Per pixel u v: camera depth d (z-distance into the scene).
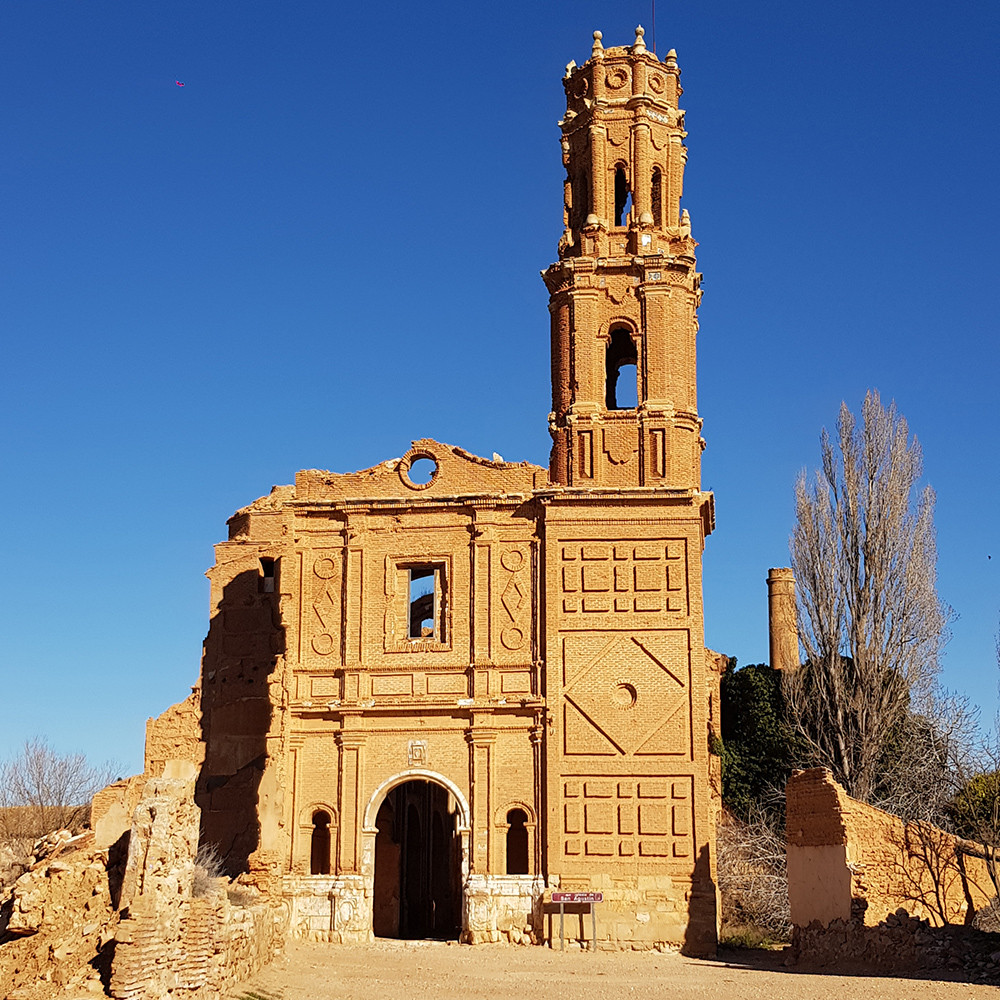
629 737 47.72
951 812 52.81
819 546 60.25
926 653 58.44
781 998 33.19
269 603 56.75
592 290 52.47
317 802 48.84
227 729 55.38
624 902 46.25
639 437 50.84
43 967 28.69
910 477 60.97
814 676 59.12
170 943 28.86
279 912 43.31
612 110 54.53
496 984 36.25
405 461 51.53
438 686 49.25
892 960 37.94
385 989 35.03
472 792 48.03
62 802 65.44
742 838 56.19
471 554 50.25
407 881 58.72
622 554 49.28
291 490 60.91
